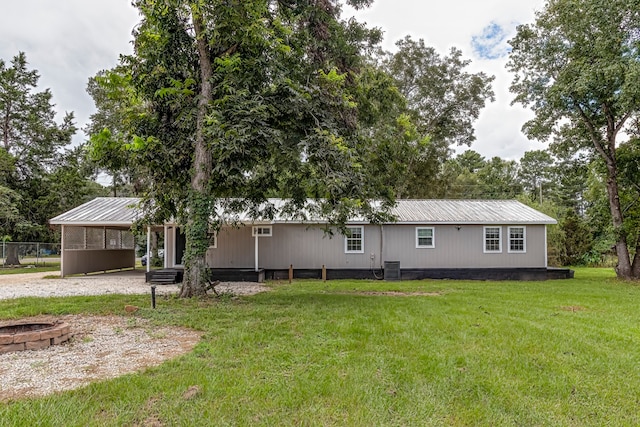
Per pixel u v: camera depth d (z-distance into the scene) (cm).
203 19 795
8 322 601
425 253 1628
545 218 1634
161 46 870
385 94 1220
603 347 524
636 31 1390
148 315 710
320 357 458
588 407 341
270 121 869
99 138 834
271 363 434
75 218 1477
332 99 941
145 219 1034
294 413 315
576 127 1684
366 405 331
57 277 1589
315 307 805
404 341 534
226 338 542
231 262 1596
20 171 2561
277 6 959
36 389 362
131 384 366
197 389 355
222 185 952
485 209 1781
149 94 902
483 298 984
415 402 340
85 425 291
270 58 891
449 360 454
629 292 1147
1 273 1848
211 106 800
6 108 2570
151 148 839
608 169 1631
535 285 1350
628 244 1675
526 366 438
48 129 2642
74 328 615
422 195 2914
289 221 1538
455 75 2780
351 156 838
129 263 2109
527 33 1630
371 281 1483
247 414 312
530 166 4728
